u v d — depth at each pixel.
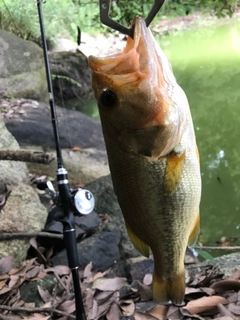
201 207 1.15
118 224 0.91
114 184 0.41
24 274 0.71
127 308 0.60
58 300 0.65
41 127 1.39
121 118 0.37
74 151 1.30
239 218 1.08
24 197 0.86
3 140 1.05
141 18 0.36
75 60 2.23
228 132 1.65
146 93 0.36
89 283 0.68
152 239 0.42
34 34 1.97
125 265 0.78
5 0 1.65
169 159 0.38
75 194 0.50
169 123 0.37
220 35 3.27
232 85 2.21
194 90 2.18
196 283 0.64
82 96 2.25
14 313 0.63
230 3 1.56
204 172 1.34
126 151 0.38
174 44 3.20
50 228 0.82
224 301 0.57
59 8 1.77
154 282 0.44
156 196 0.39
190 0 1.61
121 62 0.36
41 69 1.97
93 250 0.80
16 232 0.80
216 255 0.94
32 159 0.69
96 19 1.72
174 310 0.57
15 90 1.80
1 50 1.78
